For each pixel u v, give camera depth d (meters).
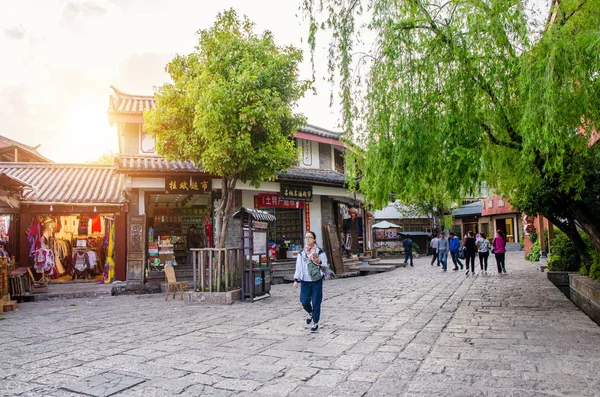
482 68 6.80
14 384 4.73
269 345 6.34
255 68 10.81
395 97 7.34
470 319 7.98
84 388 4.57
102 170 17.80
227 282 11.30
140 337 7.08
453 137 6.87
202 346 6.34
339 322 8.04
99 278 15.80
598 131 6.20
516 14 6.22
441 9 7.21
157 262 15.48
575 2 6.24
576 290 11.18
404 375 4.82
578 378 4.53
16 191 13.07
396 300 10.72
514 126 6.82
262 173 12.04
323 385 4.55
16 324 8.66
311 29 7.73
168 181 14.47
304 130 18.56
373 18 7.39
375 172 7.60
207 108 10.17
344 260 20.20
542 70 5.76
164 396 4.32
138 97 17.75
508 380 4.53
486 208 41.09
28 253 14.01
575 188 7.54
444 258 19.05
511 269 19.22
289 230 18.86
